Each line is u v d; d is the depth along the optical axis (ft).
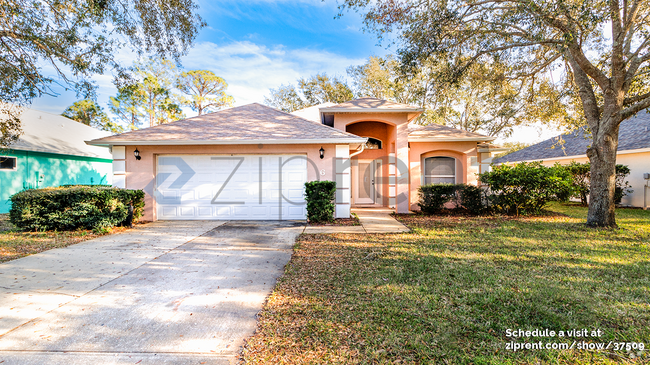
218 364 7.73
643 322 9.52
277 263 16.49
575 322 9.56
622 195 40.65
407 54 28.84
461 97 61.11
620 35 23.82
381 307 10.83
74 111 92.07
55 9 20.71
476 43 28.40
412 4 26.71
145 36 25.11
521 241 21.12
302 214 31.60
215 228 26.91
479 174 36.42
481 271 14.55
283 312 10.58
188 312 10.63
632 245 19.72
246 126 33.35
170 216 31.60
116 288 12.85
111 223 25.36
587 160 49.62
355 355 8.07
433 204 35.42
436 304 10.98
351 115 36.58
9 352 8.18
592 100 26.89
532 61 31.83
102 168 53.62
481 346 8.41
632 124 49.39
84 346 8.50
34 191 25.82
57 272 14.92
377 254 17.98
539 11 21.38
